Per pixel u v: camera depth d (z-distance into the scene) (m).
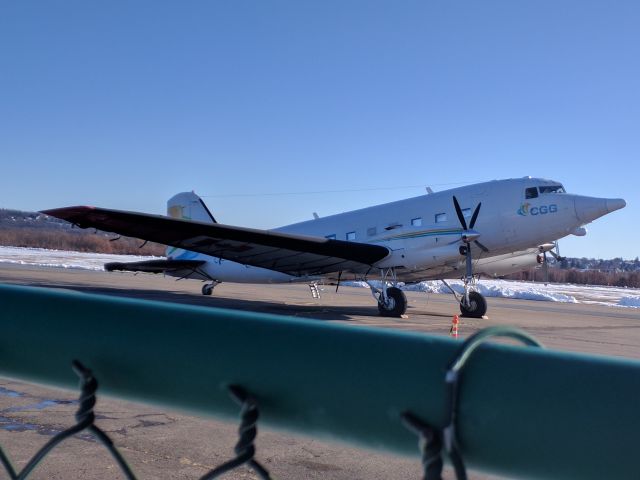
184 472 4.49
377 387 1.16
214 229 14.63
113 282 28.64
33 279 27.16
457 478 1.11
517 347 1.11
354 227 18.39
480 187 17.05
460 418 1.09
